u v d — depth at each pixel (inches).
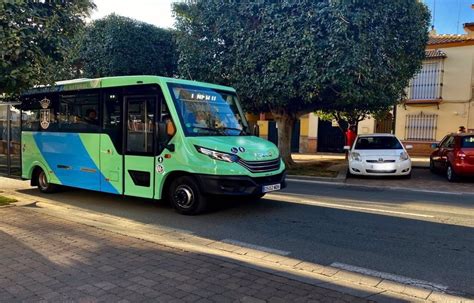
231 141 299.7
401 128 954.7
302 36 506.9
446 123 908.6
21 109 412.5
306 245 231.6
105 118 336.2
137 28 792.3
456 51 893.2
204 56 598.5
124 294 150.6
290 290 156.4
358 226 275.7
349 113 748.6
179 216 301.3
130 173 322.0
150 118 309.3
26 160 409.7
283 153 660.7
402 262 203.5
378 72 521.0
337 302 146.9
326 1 504.7
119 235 228.5
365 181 519.2
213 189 282.8
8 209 299.6
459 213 320.8
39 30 295.3
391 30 530.9
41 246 206.1
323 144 1041.5
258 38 544.4
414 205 354.3
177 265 181.0
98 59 786.8
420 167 692.1
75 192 404.8
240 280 165.0
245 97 586.6
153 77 308.8
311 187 462.9
